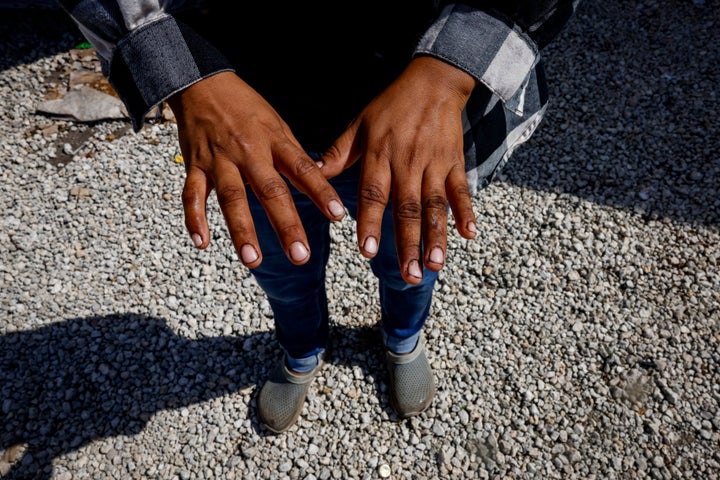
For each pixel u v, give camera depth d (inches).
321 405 85.0
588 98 118.6
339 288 95.4
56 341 92.1
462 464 79.7
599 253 98.3
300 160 32.0
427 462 80.2
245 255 30.1
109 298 96.2
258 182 31.2
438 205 31.6
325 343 80.3
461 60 33.8
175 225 104.4
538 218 102.5
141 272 98.9
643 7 132.8
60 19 134.3
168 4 35.0
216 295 95.9
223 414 84.6
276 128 33.1
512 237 100.7
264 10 38.0
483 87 40.5
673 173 106.9
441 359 88.5
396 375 81.8
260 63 40.8
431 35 34.5
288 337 72.6
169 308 94.9
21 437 83.7
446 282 95.7
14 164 113.6
